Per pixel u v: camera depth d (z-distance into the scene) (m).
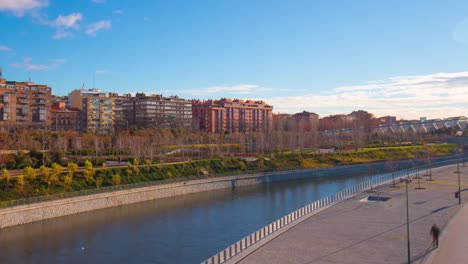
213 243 63.69
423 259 43.59
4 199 75.00
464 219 61.94
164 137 156.75
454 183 104.00
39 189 82.06
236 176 120.50
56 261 56.03
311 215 66.50
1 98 181.50
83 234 68.50
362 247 48.56
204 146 158.75
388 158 176.00
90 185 91.06
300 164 149.12
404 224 59.69
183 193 106.00
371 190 91.25
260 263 43.19
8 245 62.44
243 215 82.19
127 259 56.78
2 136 115.88
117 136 147.38
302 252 46.91
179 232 69.81
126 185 94.06
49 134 134.75
